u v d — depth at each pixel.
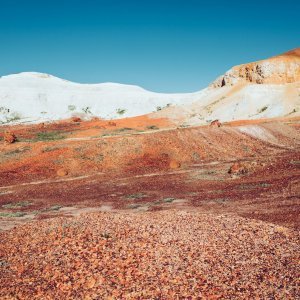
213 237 16.39
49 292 11.73
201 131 56.47
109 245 15.33
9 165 45.19
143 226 18.03
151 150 49.84
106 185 37.94
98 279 12.45
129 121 86.38
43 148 49.81
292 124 61.72
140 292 11.52
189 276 12.62
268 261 13.75
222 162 47.03
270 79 98.62
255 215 21.77
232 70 108.00
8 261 14.38
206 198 29.28
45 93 161.38
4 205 31.14
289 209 22.06
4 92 155.00
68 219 20.25
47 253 14.88
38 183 40.12
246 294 11.32
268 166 39.09
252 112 87.38
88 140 52.66
